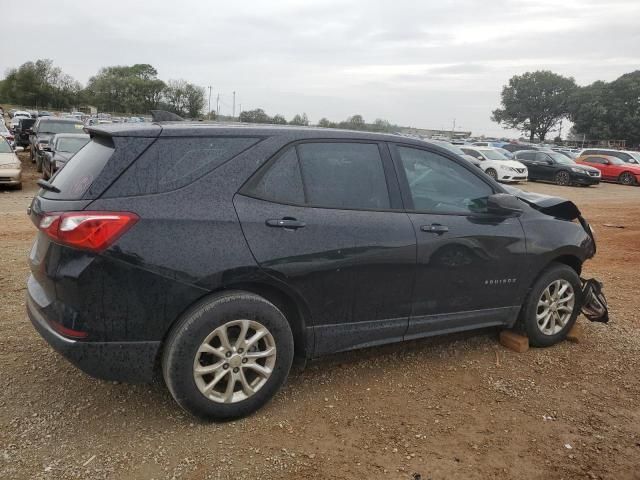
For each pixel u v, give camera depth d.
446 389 3.78
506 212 4.17
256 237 3.15
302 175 3.42
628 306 5.83
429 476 2.83
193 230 3.00
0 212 10.51
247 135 3.32
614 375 4.12
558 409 3.58
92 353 2.90
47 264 2.93
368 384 3.81
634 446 3.19
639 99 84.06
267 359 3.27
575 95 92.50
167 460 2.87
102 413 3.29
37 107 104.44
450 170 4.06
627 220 13.48
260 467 2.84
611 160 28.78
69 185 3.08
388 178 3.73
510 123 111.19
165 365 3.04
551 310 4.52
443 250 3.82
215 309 3.04
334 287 3.43
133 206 2.92
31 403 3.36
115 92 98.75
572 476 2.89
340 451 3.01
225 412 3.18
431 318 3.90
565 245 4.45
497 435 3.24
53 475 2.71
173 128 3.17
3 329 4.43
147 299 2.93
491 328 4.91
